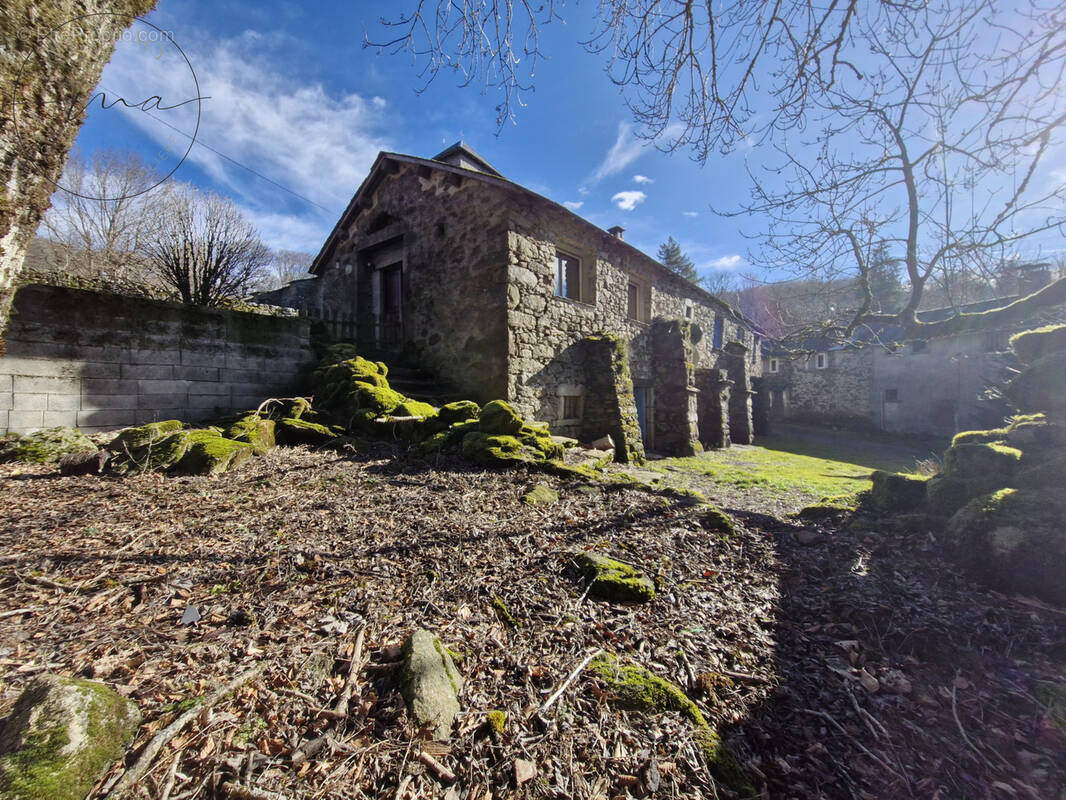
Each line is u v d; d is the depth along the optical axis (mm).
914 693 1621
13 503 2824
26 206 1413
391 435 5035
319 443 4777
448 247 7523
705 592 2285
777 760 1339
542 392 7160
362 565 2250
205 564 2178
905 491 3395
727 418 12203
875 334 4582
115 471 3510
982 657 1804
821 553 2793
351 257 9844
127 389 4891
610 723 1397
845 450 13297
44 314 4352
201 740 1185
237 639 1634
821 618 2107
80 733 1068
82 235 12938
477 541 2607
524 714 1403
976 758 1353
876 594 2262
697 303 12789
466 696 1452
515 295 6680
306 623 1761
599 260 8633
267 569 2158
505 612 1938
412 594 2025
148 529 2545
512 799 1129
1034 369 3209
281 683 1424
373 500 3197
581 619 1948
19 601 1803
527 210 6980
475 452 4289
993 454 2865
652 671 1666
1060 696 1553
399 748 1229
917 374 16734
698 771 1261
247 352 5918
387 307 9375
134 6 1619
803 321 5344
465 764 1212
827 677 1705
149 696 1322
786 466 9250
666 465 8414
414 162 7590
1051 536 2182
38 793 937
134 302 4941
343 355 6602
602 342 8000
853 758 1354
